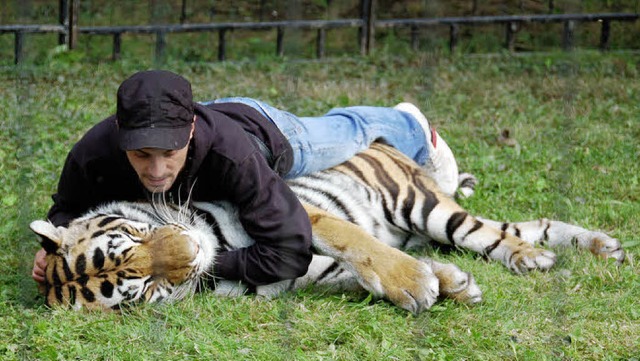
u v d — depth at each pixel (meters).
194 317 4.82
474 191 7.02
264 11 14.02
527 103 9.56
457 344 4.57
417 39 12.37
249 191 4.96
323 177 5.84
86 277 4.80
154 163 4.54
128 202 5.21
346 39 13.67
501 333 4.69
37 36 12.16
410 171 6.02
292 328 4.71
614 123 8.88
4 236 5.94
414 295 4.92
